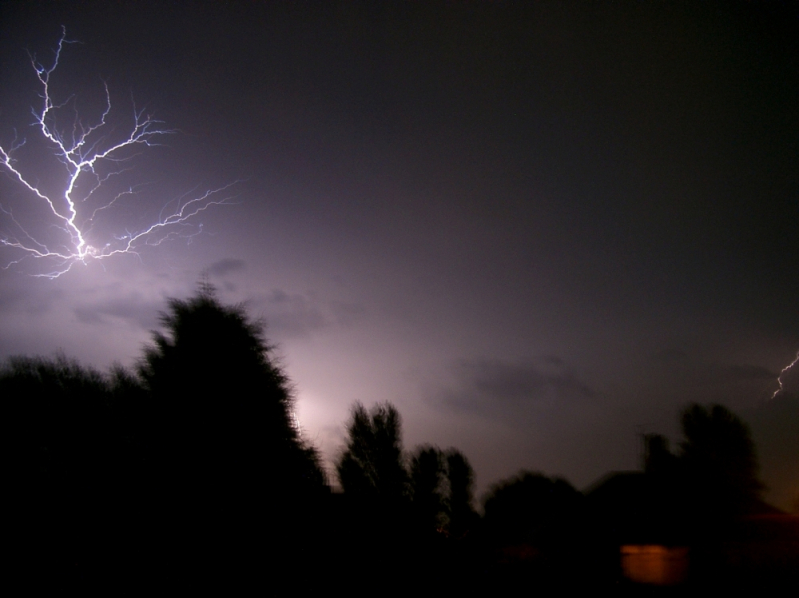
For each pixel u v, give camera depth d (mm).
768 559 8500
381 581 9672
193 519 9242
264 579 9164
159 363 10234
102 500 9242
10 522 8625
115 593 7945
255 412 10172
